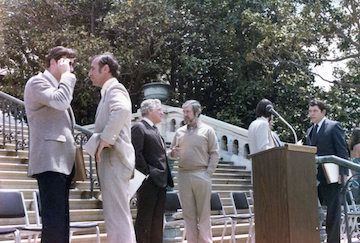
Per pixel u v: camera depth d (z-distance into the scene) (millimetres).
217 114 16406
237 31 16172
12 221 5980
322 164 4754
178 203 6105
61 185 3422
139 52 15945
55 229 3342
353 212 5676
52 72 3629
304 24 13953
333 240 4785
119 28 15797
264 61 14781
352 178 4797
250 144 5203
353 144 5992
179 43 17125
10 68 16500
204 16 16641
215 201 6691
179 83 18000
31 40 15805
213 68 17641
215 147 5598
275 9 14984
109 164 3615
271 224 3480
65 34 15461
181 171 5594
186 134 5586
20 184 7195
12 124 10703
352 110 14992
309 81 15602
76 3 17375
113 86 3752
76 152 3625
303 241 3426
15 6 16359
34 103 3498
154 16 15648
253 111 16156
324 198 4934
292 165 3467
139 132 4883
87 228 4887
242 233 7965
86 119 17766
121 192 3592
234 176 11359
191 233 5504
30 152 3508
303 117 15703
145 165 4836
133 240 3604
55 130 3480
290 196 3408
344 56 14891
